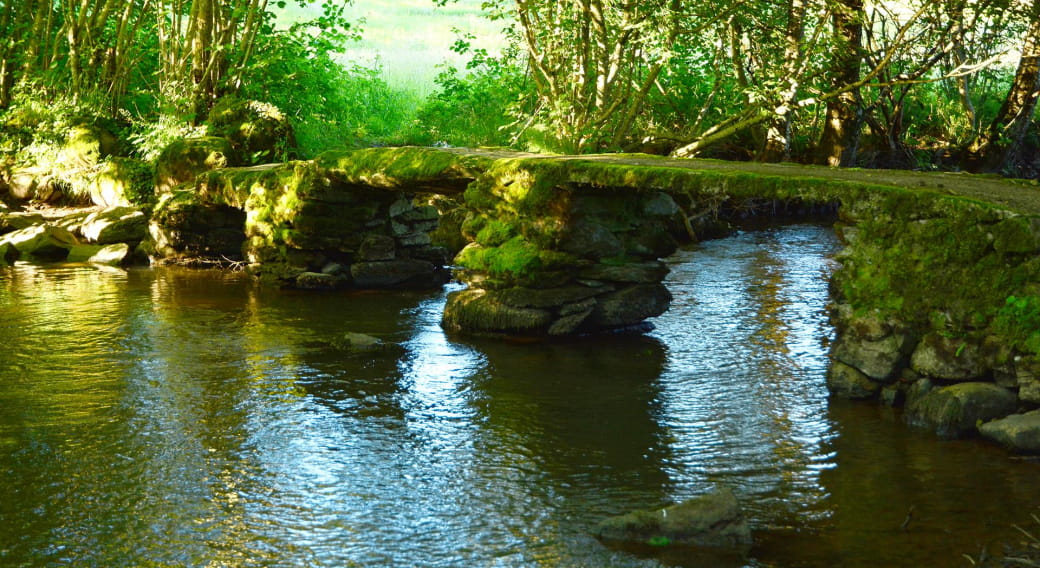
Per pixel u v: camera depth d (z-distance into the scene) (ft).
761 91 46.88
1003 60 59.41
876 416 22.03
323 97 67.00
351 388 24.34
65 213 51.49
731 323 31.24
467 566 15.07
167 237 43.45
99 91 59.72
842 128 55.62
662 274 30.60
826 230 53.26
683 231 49.19
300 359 26.99
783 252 45.70
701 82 60.49
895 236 22.40
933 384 21.74
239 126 51.57
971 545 15.60
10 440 20.43
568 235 28.94
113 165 51.83
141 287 37.88
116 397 23.40
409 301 35.45
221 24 59.77
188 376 25.25
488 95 62.34
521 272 29.09
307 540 15.93
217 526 16.42
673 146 55.31
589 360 26.96
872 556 15.29
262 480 18.42
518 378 25.26
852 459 19.43
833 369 23.61
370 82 81.20
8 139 58.44
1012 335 20.47
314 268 38.09
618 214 29.76
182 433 20.94
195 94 56.85
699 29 44.27
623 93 45.80
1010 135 59.98
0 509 16.99
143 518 16.71
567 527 16.43
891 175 25.85
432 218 39.88
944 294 21.53
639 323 30.76
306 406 22.89
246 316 32.53
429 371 25.90
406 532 16.24
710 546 15.72
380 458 19.61
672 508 16.14
